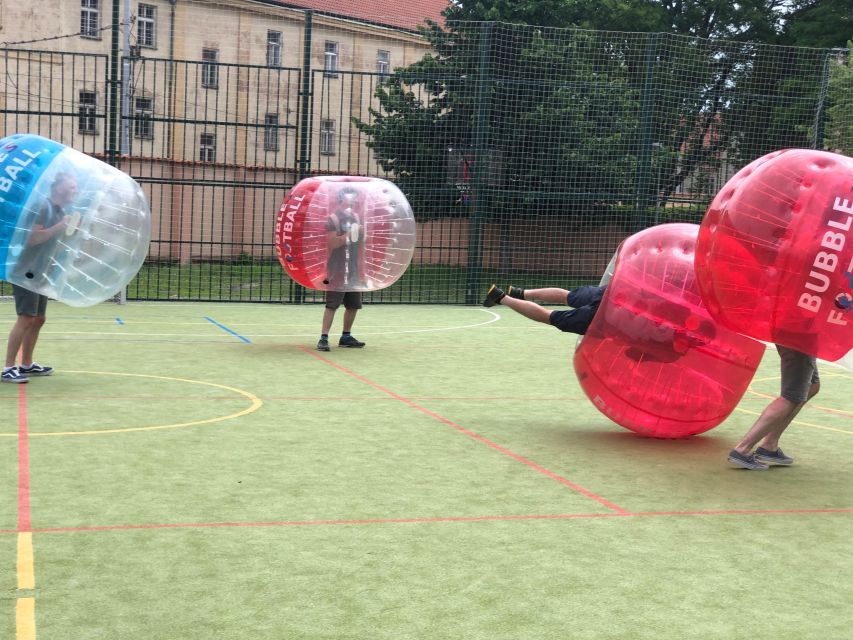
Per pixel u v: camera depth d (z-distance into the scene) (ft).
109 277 23.58
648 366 18.95
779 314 15.88
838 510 15.40
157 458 17.06
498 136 61.82
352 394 24.70
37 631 9.61
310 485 15.64
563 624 10.27
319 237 31.17
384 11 119.55
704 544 13.32
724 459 18.78
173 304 48.88
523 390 26.40
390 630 9.93
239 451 17.85
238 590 10.91
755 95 57.77
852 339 15.72
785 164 16.01
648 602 11.02
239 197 90.48
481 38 53.62
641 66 59.52
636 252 19.25
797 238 15.56
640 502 15.40
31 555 11.79
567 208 63.21
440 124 65.41
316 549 12.44
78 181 22.85
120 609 10.24
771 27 98.58
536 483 16.35
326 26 112.37
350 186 31.68
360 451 18.26
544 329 42.39
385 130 66.33
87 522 13.21
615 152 62.54
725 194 16.56
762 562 12.64
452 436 19.98
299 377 27.12
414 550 12.54
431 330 41.06
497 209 62.28
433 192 54.90
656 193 56.59
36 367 25.50
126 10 74.95
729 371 18.94
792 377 17.69
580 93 62.08
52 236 22.53
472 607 10.64
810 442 20.88
